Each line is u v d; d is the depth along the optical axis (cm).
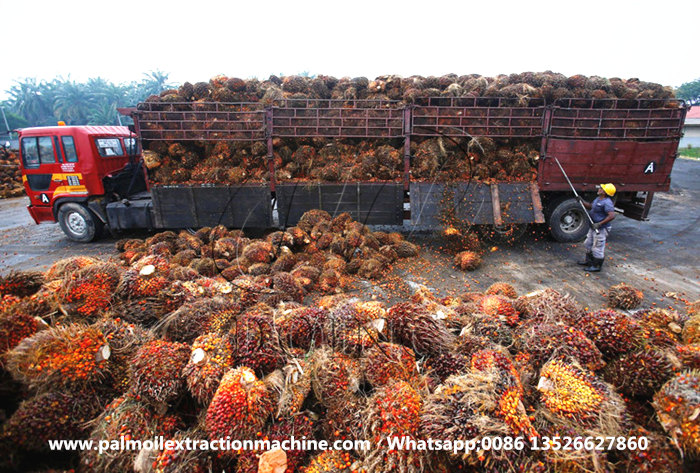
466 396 219
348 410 243
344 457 229
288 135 795
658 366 249
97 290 336
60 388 240
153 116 799
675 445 208
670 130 764
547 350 277
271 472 212
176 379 249
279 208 804
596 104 771
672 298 575
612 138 766
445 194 773
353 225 735
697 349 268
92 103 7569
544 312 344
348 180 777
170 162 834
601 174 788
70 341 250
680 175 1930
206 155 854
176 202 824
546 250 808
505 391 221
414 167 788
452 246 775
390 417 218
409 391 234
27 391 237
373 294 594
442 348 285
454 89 809
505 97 761
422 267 707
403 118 770
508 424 210
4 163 1970
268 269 622
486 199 774
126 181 973
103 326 292
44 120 7700
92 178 885
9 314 266
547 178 788
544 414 233
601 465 206
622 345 283
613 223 1038
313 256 676
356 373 264
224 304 354
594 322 304
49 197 914
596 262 682
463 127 770
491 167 785
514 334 319
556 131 767
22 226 1156
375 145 817
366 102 819
